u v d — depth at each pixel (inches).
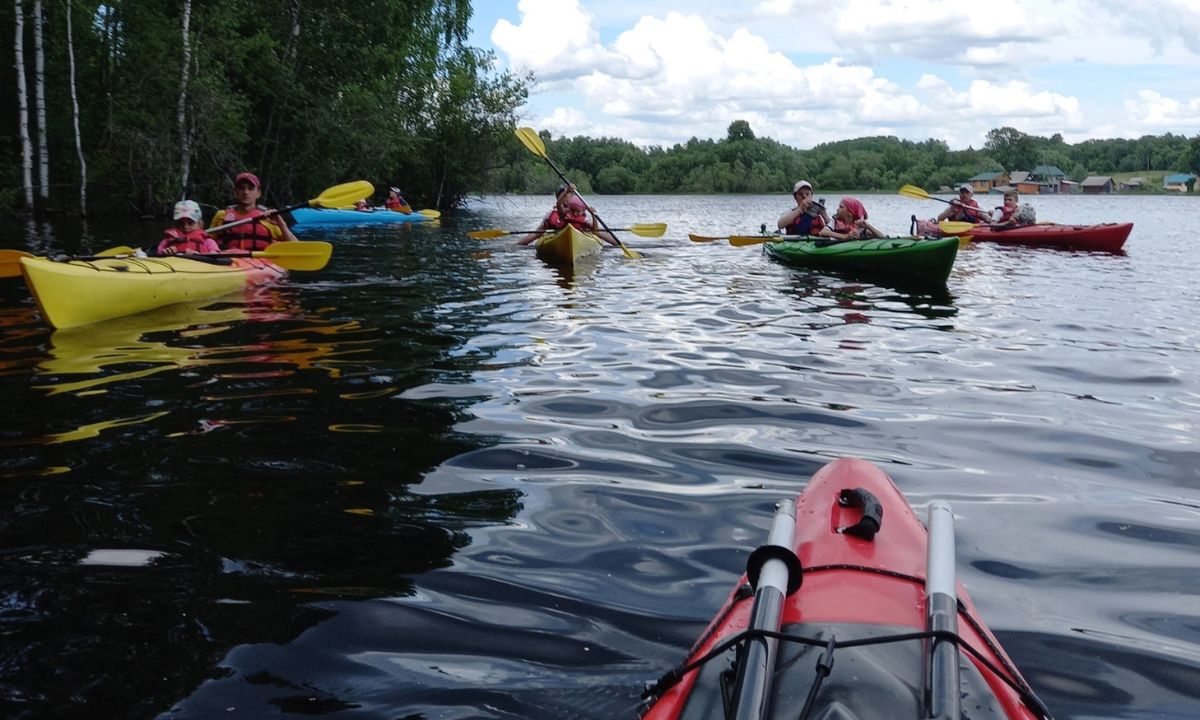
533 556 99.8
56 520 107.7
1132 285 346.6
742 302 282.8
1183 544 104.8
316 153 887.7
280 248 334.3
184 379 173.8
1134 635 84.0
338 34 880.3
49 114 745.0
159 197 713.0
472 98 1099.9
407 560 98.5
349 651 80.4
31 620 85.1
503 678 76.2
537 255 433.7
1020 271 398.6
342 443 136.3
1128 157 5187.0
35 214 682.8
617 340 218.2
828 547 74.8
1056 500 118.3
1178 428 150.9
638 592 91.7
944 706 52.1
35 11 658.8
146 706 72.0
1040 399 168.6
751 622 59.6
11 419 146.9
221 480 120.8
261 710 71.6
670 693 60.2
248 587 92.0
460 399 162.1
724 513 112.2
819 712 54.2
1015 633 84.2
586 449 135.8
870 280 343.0
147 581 93.0
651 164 3799.2
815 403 163.2
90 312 230.5
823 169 4286.4
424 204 1162.6
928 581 64.2
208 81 710.5
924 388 175.6
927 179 4296.3
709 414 155.2
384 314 250.5
